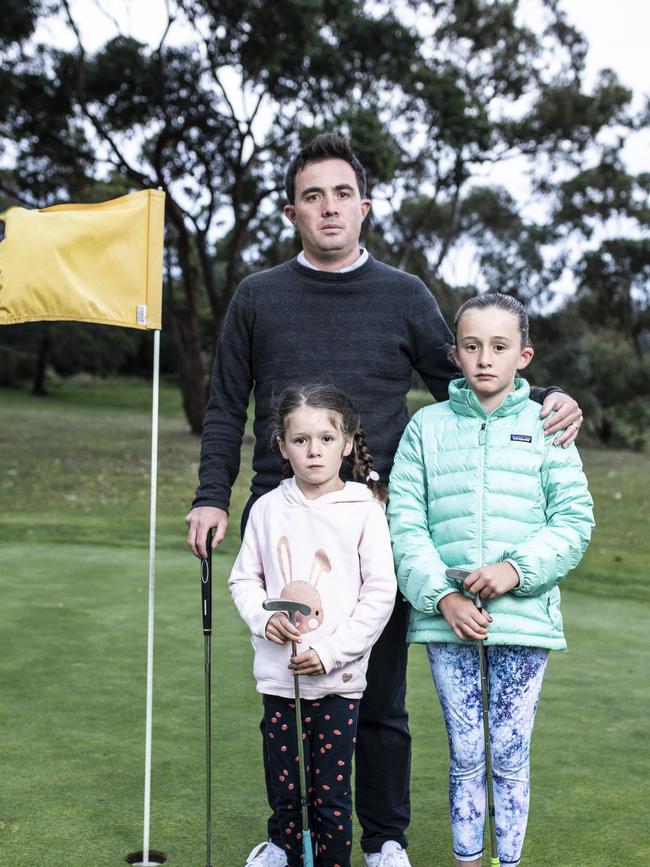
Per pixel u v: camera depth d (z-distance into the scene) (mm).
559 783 3170
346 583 2463
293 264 2828
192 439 22766
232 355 2865
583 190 26484
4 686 4125
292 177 2789
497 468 2523
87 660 4535
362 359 2758
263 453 2803
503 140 24375
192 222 22484
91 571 6695
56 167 21719
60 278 2814
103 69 19359
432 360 2871
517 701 2461
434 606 2418
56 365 44531
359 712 2686
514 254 28844
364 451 2619
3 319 2826
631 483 15977
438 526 2570
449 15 22922
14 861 2586
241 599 2496
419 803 3035
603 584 6801
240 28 18281
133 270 2848
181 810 2947
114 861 2602
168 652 4695
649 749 3498
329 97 20672
